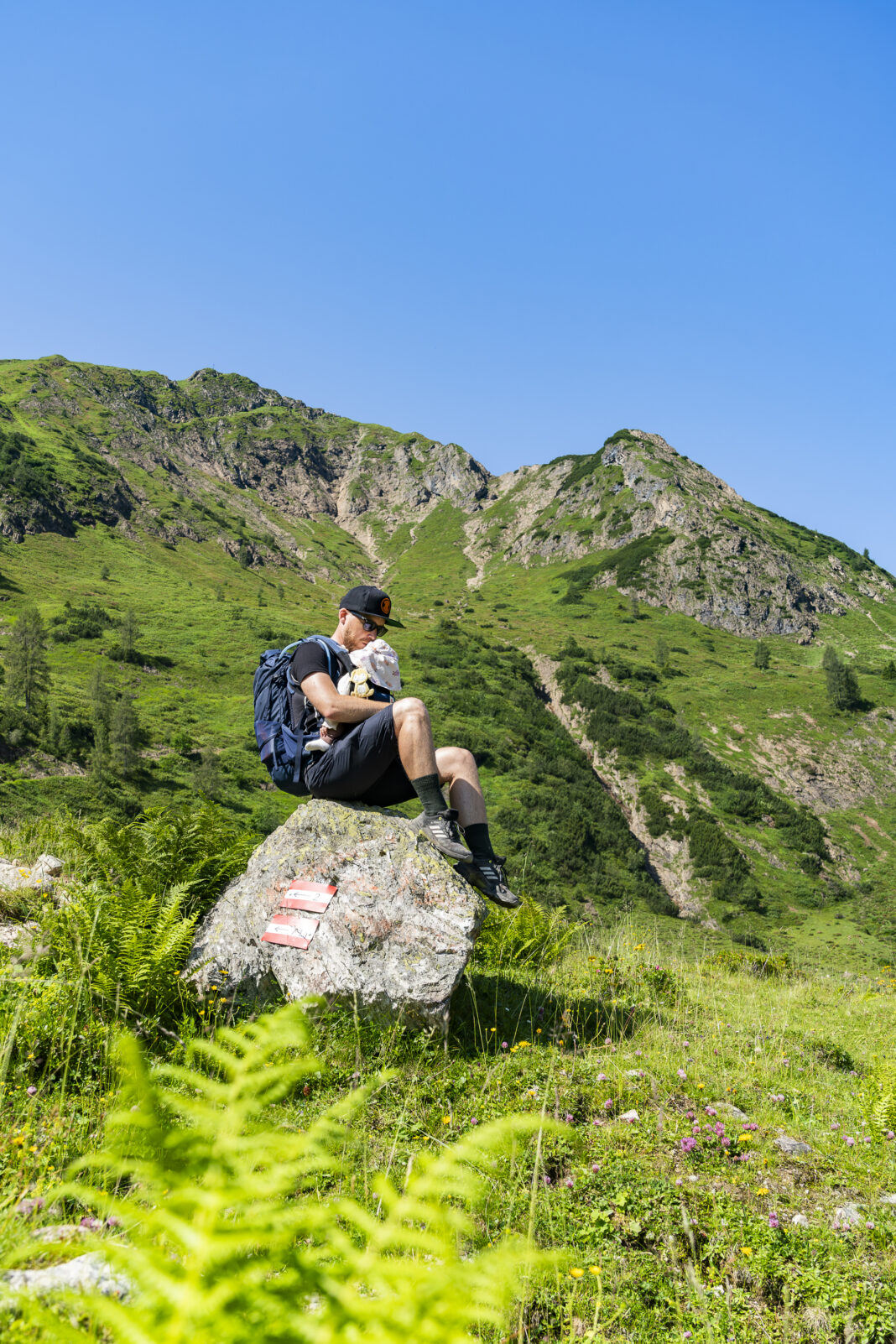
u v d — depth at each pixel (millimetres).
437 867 4105
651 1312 2352
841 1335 2381
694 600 190875
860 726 133875
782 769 121375
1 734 75938
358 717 4246
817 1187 3232
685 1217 2537
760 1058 4750
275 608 166375
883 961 64688
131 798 71562
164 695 105250
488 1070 3771
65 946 3732
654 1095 3814
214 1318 750
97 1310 823
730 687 146375
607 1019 5059
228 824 5094
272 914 3969
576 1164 3094
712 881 92438
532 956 6211
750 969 9438
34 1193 2162
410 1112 3225
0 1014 3266
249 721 100688
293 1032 1079
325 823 4227
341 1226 2164
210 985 3811
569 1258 866
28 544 161875
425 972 3814
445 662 136500
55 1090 3014
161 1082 2945
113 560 170000
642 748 119625
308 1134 945
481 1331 2107
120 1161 890
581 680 140625
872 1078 4242
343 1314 775
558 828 89938
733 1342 2264
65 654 111250
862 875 101125
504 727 116188
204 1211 835
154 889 4590
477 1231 2441
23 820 8117
